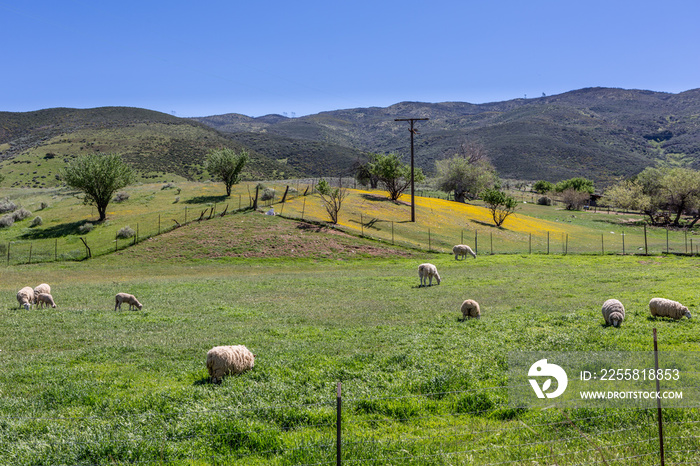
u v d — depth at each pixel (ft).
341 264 151.23
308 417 29.19
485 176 328.49
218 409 30.17
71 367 43.70
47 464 23.75
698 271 107.04
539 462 23.16
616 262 134.92
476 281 105.40
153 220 197.16
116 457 24.43
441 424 28.45
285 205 221.25
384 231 197.16
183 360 45.93
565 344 45.03
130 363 45.14
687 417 27.50
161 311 76.74
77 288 106.52
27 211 221.87
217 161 252.83
